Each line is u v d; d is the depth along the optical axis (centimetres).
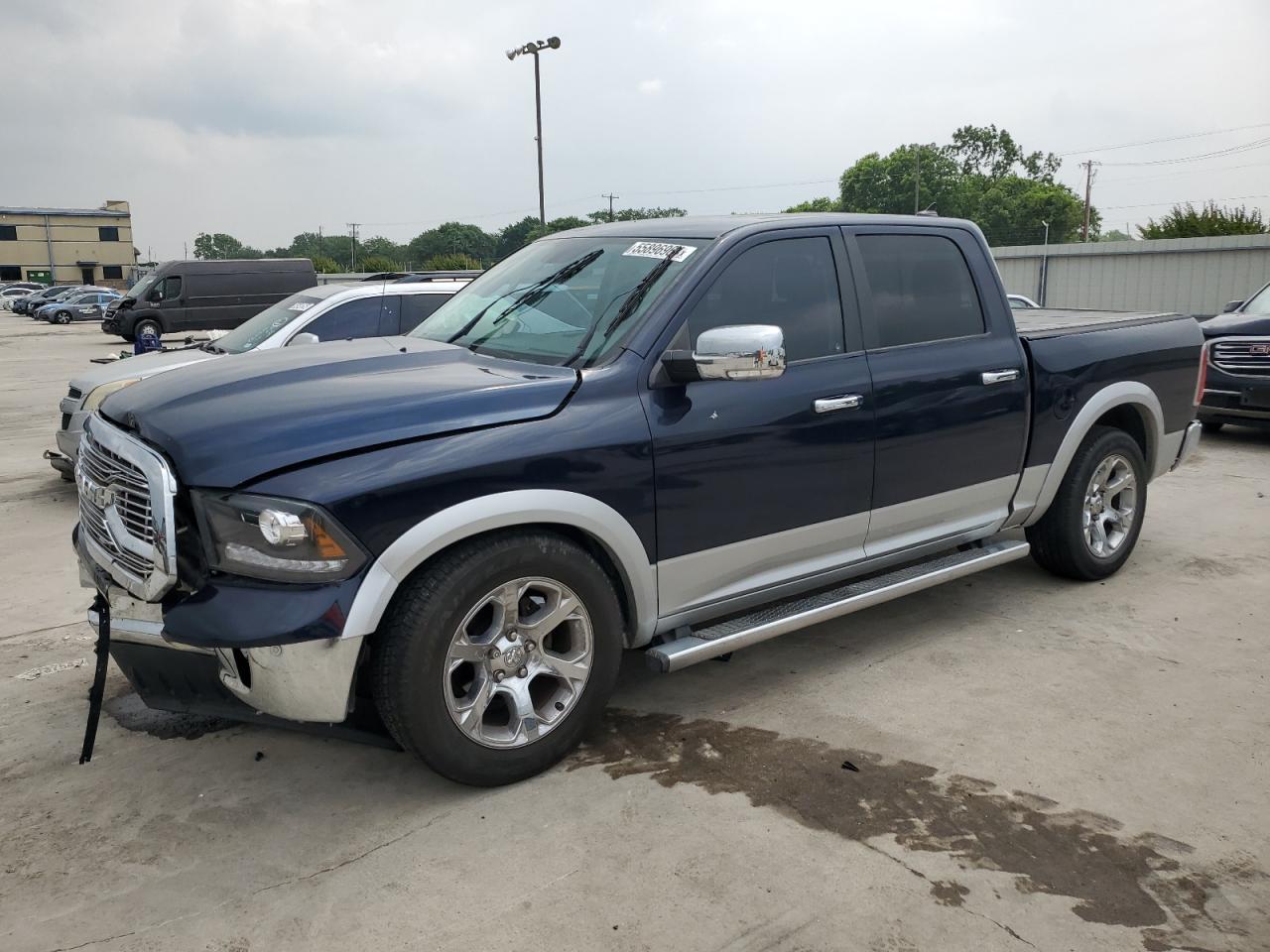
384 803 316
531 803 314
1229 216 3347
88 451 332
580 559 321
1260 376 882
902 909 261
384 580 281
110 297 4600
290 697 281
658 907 263
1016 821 302
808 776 329
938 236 438
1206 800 313
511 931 254
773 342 312
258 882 277
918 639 450
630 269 371
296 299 846
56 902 268
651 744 352
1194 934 252
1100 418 522
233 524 277
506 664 313
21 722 377
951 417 421
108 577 312
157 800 320
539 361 352
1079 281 2792
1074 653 432
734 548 361
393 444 291
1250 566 550
